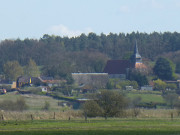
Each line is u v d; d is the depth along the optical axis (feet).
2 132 504.43
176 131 497.46
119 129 521.24
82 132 495.00
